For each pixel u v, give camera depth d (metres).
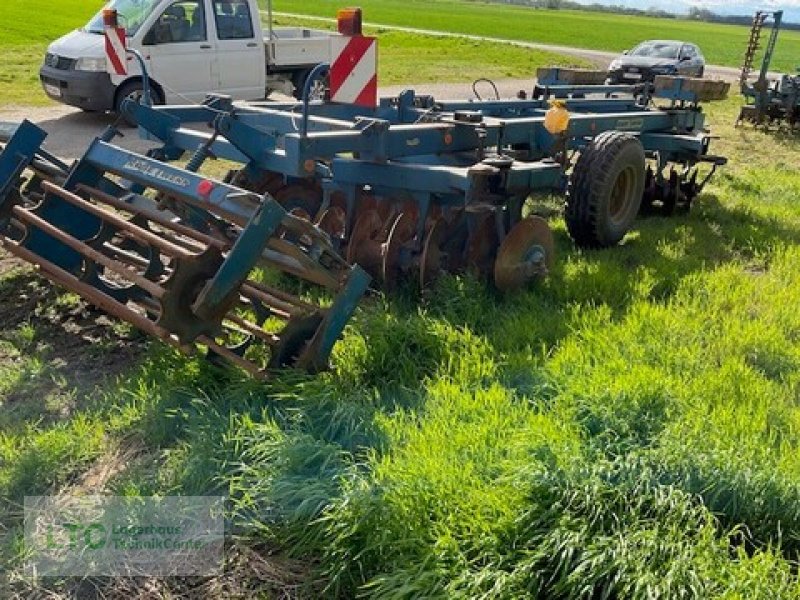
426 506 3.11
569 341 4.70
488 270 5.45
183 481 3.46
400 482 3.18
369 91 4.63
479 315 5.04
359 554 3.01
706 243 7.41
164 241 3.96
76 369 4.55
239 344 4.23
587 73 10.13
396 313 5.04
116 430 3.91
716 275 6.25
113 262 4.13
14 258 6.09
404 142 5.30
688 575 2.77
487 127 6.04
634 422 3.67
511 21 65.12
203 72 12.34
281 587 3.03
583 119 7.10
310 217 6.30
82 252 4.28
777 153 13.91
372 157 5.21
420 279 5.24
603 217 6.63
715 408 3.90
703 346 4.93
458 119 5.97
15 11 33.84
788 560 3.04
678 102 9.81
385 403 4.06
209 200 4.07
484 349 4.54
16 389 4.32
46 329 5.02
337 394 3.92
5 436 3.84
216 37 12.37
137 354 4.73
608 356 4.48
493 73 24.23
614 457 3.46
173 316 3.82
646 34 64.12
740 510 3.19
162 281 4.07
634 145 6.75
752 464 3.33
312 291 5.46
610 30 66.19
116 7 12.23
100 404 4.14
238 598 2.98
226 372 4.18
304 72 14.03
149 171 4.44
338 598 2.99
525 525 3.04
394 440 3.59
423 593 2.80
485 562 2.96
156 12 11.70
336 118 6.77
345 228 5.62
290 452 3.40
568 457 3.29
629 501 3.13
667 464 3.29
